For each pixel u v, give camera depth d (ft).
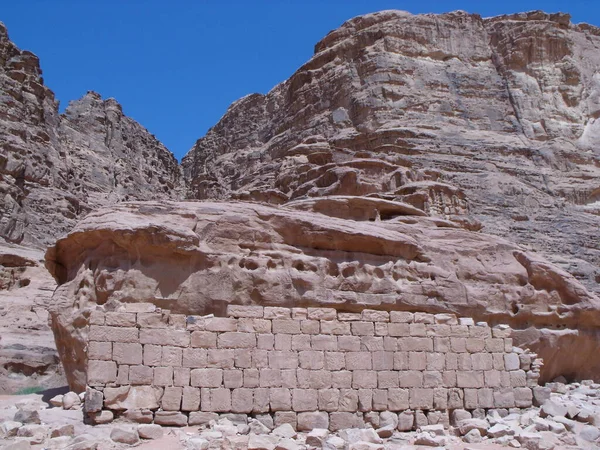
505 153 197.36
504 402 57.47
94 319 48.37
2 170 187.42
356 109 210.18
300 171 157.58
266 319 52.44
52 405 51.42
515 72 222.69
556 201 182.39
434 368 55.88
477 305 63.62
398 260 62.34
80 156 259.39
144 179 299.17
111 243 54.90
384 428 51.24
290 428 48.91
